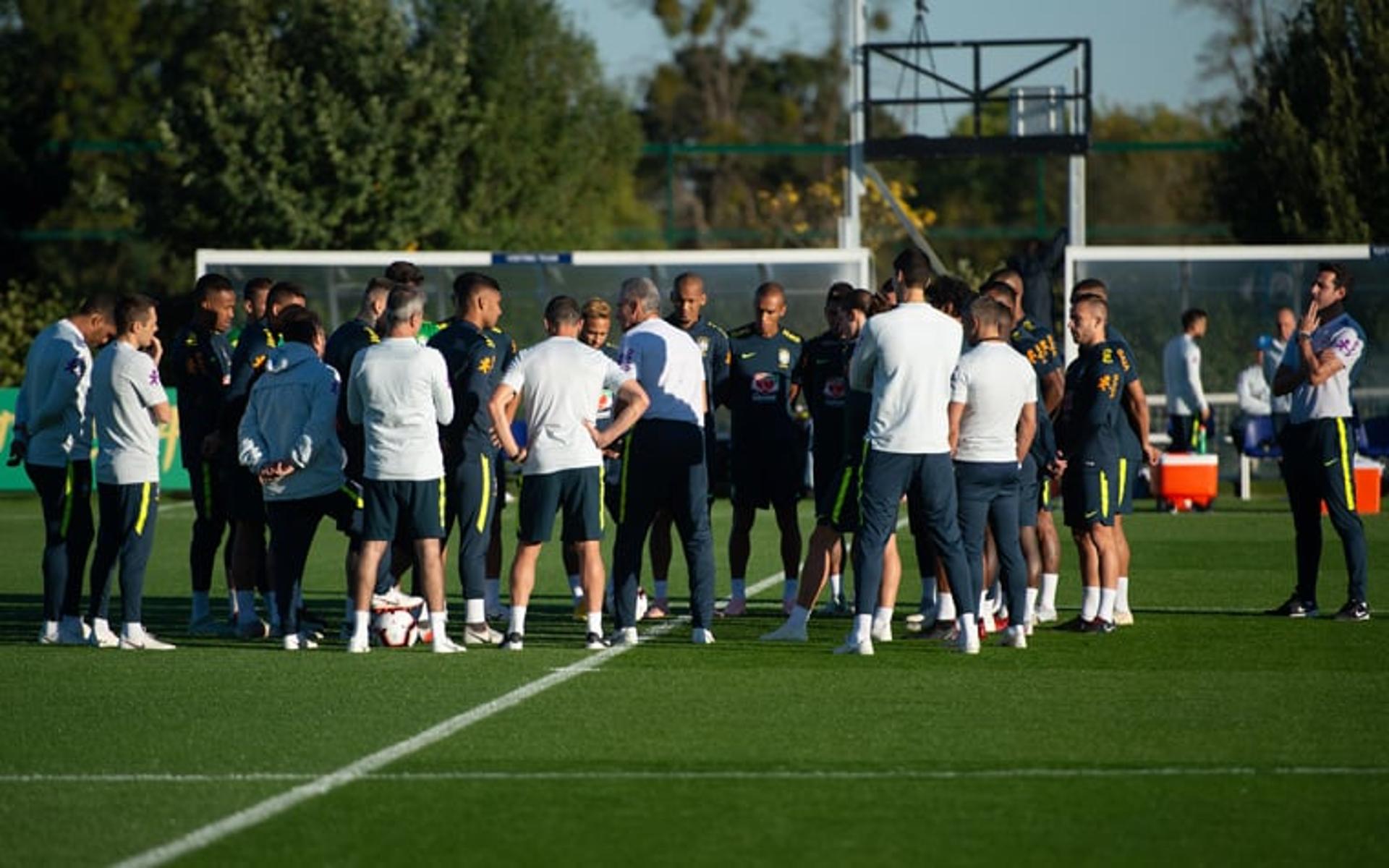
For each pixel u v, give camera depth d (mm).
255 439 35219
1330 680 31406
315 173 103625
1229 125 174125
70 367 35531
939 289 38031
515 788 23172
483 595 36406
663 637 37500
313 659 34156
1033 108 85688
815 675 32031
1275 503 75188
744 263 79000
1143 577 48562
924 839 20703
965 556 34500
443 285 81625
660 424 35594
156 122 119000
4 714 28297
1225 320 81875
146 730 27016
